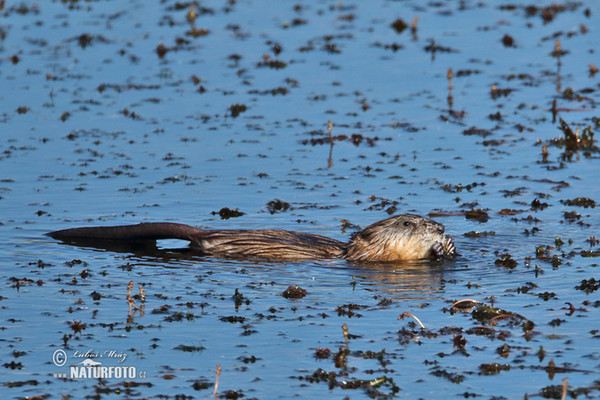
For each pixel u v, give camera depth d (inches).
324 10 4183.1
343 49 3545.8
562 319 1402.6
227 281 1654.8
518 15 3991.1
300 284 1642.5
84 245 1887.3
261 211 2098.9
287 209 2110.0
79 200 2155.5
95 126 2743.6
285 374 1223.5
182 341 1337.4
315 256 1838.1
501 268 1717.5
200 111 2893.7
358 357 1273.4
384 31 3791.8
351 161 2458.2
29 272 1685.5
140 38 3745.1
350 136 2642.7
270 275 1705.2
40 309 1473.9
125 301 1520.7
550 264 1718.8
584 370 1215.6
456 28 3814.0
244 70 3319.4
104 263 1763.0
